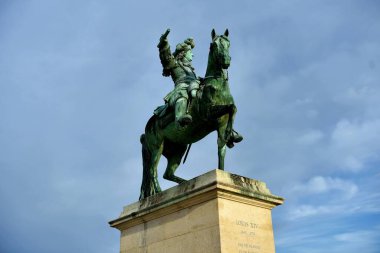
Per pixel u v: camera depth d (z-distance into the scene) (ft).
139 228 27.30
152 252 25.77
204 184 23.75
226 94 27.53
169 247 24.81
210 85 27.35
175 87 30.63
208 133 29.19
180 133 29.43
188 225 24.14
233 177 24.29
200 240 23.20
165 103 30.83
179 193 25.14
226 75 27.89
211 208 23.20
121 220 28.25
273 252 24.26
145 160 31.68
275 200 25.23
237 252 22.68
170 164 31.71
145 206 27.22
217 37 28.09
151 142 31.30
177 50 33.24
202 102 27.63
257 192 24.49
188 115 26.89
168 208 25.41
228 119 27.07
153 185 30.14
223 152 26.71
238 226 23.29
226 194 23.30
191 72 32.14
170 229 25.13
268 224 24.70
